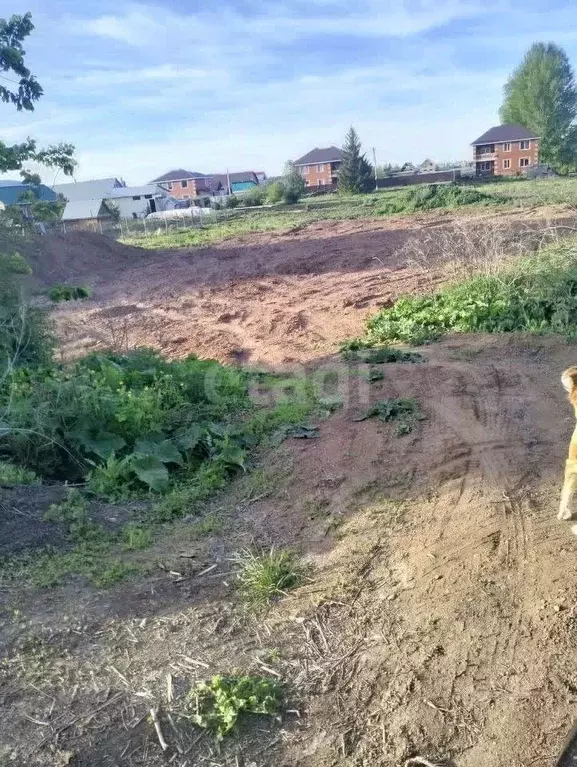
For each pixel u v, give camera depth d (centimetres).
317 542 451
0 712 307
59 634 357
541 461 524
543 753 278
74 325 1566
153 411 653
